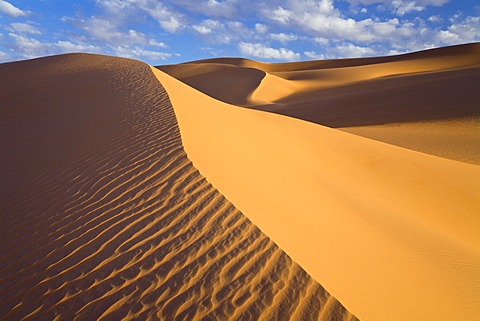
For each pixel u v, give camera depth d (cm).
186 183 585
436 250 584
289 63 11162
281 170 793
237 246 438
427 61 7781
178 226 481
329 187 792
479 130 2019
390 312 377
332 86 5634
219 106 1459
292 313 347
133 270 411
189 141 774
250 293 370
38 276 419
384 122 2473
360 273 438
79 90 1431
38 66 2316
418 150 1722
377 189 957
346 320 341
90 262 432
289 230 496
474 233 833
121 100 1191
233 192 570
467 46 8538
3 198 621
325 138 1391
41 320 358
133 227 489
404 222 688
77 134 908
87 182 633
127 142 793
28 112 1239
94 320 351
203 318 344
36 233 505
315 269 414
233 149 821
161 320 344
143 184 597
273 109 3666
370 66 7625
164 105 1078
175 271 404
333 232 532
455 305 429
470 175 1195
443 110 2484
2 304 384
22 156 820
